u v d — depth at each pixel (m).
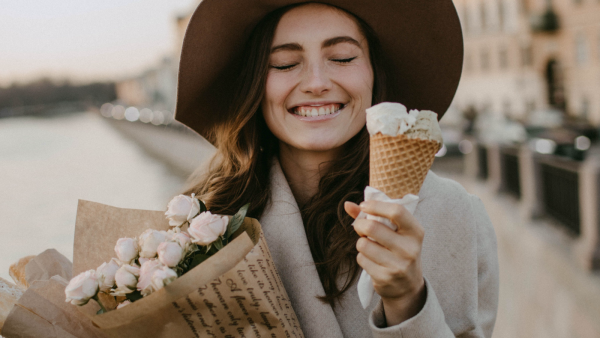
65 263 1.58
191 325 1.12
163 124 25.12
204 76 1.69
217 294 1.10
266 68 1.51
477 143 12.45
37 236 10.31
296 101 1.48
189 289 1.08
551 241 6.46
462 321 1.49
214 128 1.90
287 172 1.67
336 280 1.45
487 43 38.50
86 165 25.11
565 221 6.77
